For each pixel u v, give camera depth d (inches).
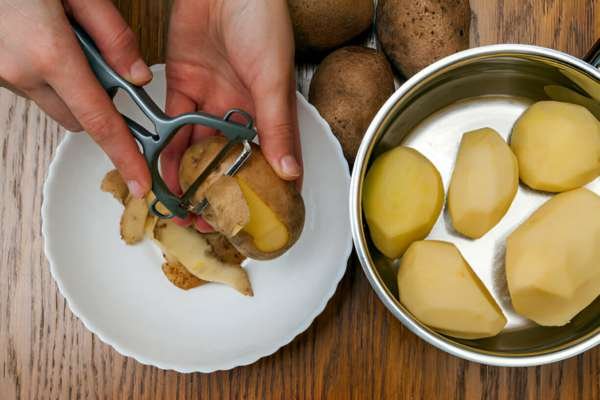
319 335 22.4
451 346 18.0
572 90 19.7
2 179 23.2
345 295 22.4
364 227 20.1
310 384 22.3
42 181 23.3
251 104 21.9
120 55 18.8
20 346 23.0
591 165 19.2
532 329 19.7
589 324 19.1
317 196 22.3
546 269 18.6
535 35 22.9
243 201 18.9
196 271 22.2
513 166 19.3
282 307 22.4
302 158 22.1
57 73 17.7
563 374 21.9
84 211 23.1
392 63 22.5
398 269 20.1
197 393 22.6
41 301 23.1
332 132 21.5
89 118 18.0
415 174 19.3
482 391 22.0
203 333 22.5
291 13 21.1
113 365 22.8
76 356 22.9
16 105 23.3
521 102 20.5
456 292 18.8
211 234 22.4
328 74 21.5
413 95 19.0
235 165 18.8
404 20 21.2
